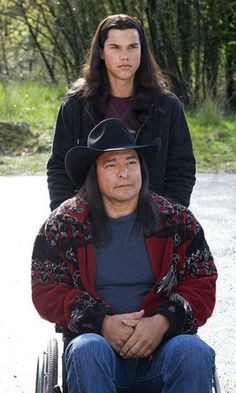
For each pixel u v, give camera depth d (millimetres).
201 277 5805
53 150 6695
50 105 23359
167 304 5559
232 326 8969
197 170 16875
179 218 5785
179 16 24172
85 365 5254
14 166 17234
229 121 22438
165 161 6586
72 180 5938
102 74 6551
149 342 5477
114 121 5777
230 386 7633
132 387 5664
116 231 5715
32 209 13781
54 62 28469
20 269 10805
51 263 5754
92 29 24391
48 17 25984
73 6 24391
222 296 9797
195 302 5695
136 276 5707
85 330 5520
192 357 5320
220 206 13930
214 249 11578
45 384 5586
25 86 25391
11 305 9609
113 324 5488
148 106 6492
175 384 5359
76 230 5699
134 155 5770
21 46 29453
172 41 24297
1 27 29453
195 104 24234
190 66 24625
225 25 24562
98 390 5246
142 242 5723
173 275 5699
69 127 6609
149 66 6555
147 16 24125
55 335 8734
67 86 25375
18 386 7660
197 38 24328
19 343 8562
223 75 25531
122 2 24000
